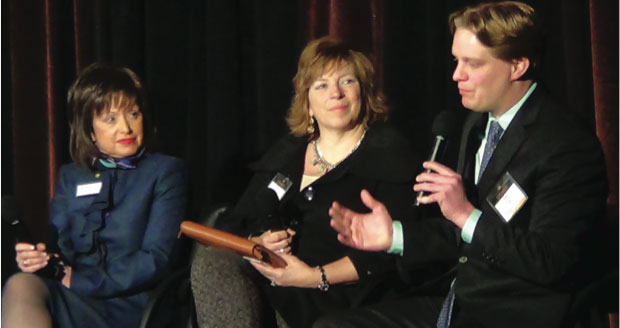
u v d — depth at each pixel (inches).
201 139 276.8
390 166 208.8
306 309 203.5
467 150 189.6
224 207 232.2
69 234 225.5
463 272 177.6
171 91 277.1
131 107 225.8
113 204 224.5
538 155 173.5
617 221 217.2
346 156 214.4
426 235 178.2
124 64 274.8
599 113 244.2
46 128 283.0
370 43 265.7
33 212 283.0
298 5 270.2
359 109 214.7
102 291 216.7
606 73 243.1
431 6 255.3
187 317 241.1
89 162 227.5
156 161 228.2
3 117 280.5
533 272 167.2
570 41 243.3
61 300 215.6
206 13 272.5
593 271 179.6
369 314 189.2
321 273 197.3
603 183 174.2
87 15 281.0
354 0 265.3
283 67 270.2
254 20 274.1
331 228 209.0
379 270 201.0
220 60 269.9
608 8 242.4
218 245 188.2
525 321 172.2
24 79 281.7
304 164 218.7
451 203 169.6
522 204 170.7
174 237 221.8
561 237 168.4
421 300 194.2
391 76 261.4
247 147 275.9
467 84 177.5
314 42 217.6
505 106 179.9
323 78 213.0
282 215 213.3
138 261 217.3
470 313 176.9
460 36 176.6
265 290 205.5
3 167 280.5
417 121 261.7
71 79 283.7
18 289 211.2
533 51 176.4
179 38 276.7
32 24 281.3
